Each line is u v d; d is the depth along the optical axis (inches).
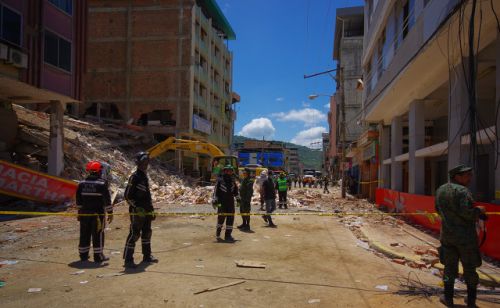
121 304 188.4
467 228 191.3
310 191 1546.5
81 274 241.3
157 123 1609.3
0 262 273.0
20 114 895.7
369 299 202.8
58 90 719.7
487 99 554.3
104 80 1653.5
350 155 1517.0
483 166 484.7
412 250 327.6
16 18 616.4
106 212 274.8
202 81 1780.3
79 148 947.3
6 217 526.6
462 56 377.7
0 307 183.3
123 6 1654.8
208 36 1887.3
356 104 2107.5
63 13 734.5
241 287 219.0
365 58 914.7
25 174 601.6
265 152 2186.3
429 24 403.9
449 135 408.5
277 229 458.0
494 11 298.8
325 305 192.4
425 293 214.5
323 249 340.2
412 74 506.0
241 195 453.7
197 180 1441.9
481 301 202.5
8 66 604.1
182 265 268.2
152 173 1179.3
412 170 590.2
